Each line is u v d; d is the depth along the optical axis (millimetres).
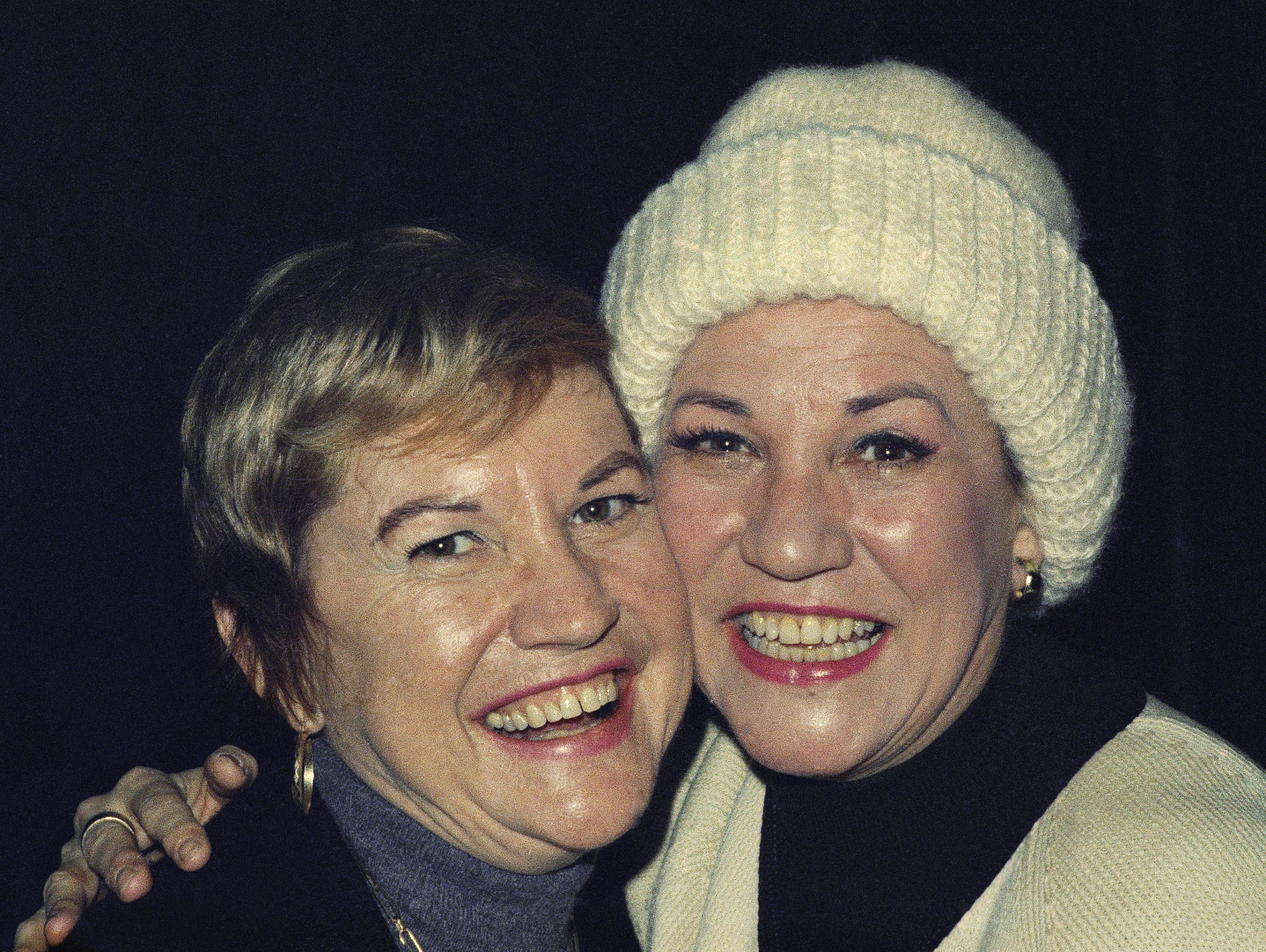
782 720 1979
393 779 1854
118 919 1874
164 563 4207
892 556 1895
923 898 1976
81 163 4363
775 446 1911
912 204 1863
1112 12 4535
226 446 1788
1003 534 2020
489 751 1790
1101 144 4605
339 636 1783
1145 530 4668
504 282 1806
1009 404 1901
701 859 2338
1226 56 4551
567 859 1888
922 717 1968
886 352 1863
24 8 4297
